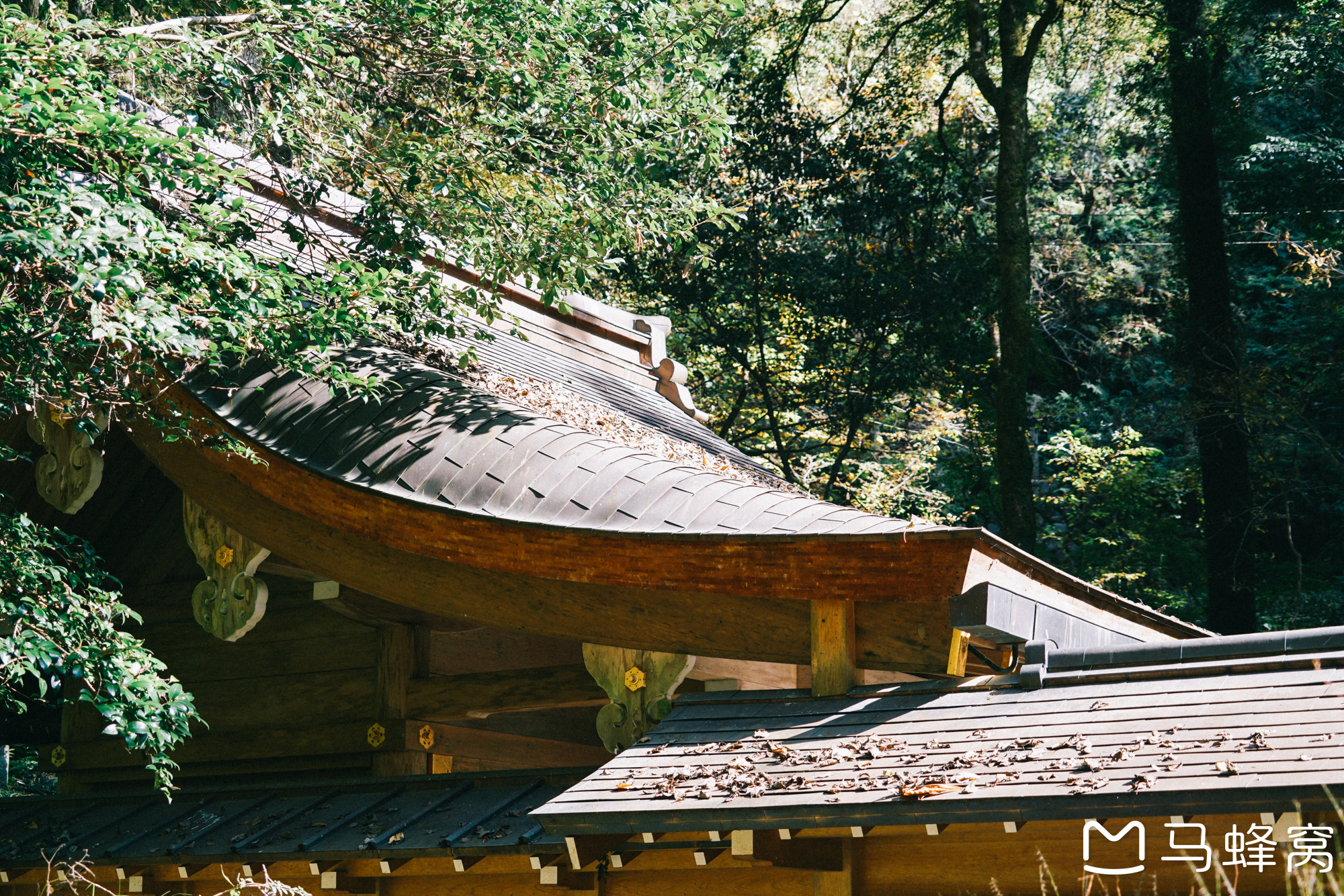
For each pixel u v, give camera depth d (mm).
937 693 5957
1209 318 19250
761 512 6477
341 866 7258
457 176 8094
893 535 5777
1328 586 21578
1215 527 18766
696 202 9094
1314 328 21562
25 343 5883
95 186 5480
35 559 6215
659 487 6703
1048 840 5480
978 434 24828
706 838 5863
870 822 5117
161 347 5609
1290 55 18984
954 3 21844
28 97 5176
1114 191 27812
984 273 22000
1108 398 26641
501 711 8398
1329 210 19438
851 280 22297
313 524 7574
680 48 8664
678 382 13875
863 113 24062
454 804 7383
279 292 6297
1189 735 4961
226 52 7109
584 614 6789
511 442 7121
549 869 6445
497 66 8078
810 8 22375
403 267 7871
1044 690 5727
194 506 8367
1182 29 19078
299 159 8125
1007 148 18281
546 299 8609
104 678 6164
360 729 8664
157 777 6379
